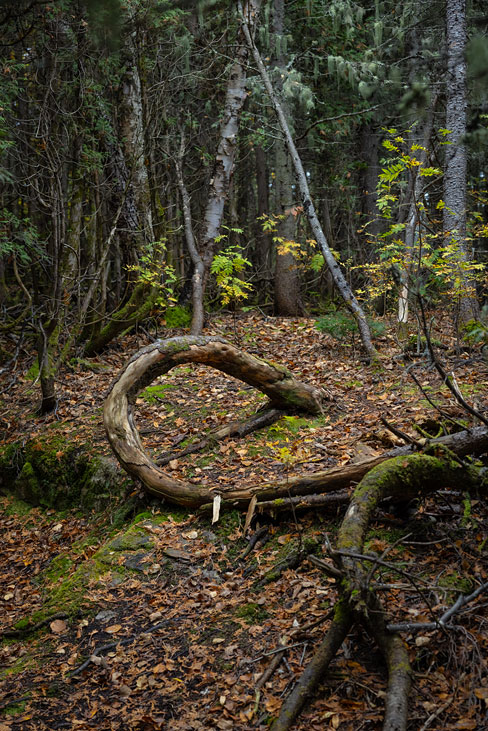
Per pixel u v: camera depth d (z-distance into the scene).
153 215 11.69
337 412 6.51
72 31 8.79
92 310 9.70
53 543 5.77
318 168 17.69
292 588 4.01
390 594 3.60
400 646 3.07
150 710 3.33
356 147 17.64
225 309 13.08
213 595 4.14
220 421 6.63
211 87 13.73
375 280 9.22
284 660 3.40
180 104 13.77
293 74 11.39
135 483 5.59
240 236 18.28
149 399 7.60
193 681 3.47
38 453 6.98
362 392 7.02
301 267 12.74
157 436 6.54
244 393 7.47
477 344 7.82
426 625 3.08
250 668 3.43
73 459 6.62
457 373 7.05
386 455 4.48
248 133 16.55
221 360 5.92
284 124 9.41
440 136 8.87
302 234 15.68
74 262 9.67
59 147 9.31
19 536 6.18
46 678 3.77
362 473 4.48
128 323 9.80
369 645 3.31
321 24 14.41
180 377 8.36
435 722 2.75
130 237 11.00
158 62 11.73
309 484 4.61
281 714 2.96
